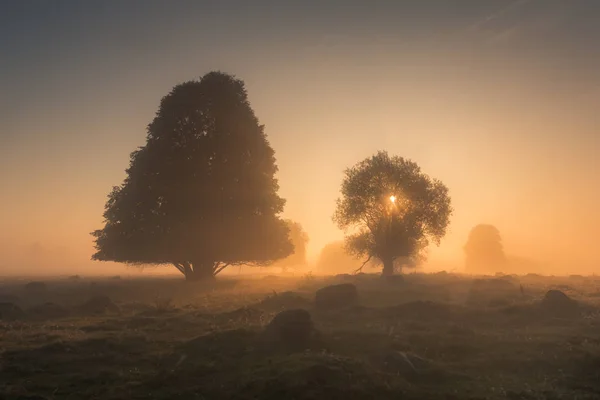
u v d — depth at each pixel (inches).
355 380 452.8
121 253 1771.7
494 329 751.7
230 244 1772.9
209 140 1817.2
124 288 1524.4
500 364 546.9
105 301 1002.1
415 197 1877.5
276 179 1950.1
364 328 730.8
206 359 548.7
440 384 478.3
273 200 1872.5
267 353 568.7
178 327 754.8
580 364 534.3
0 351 588.1
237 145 1839.3
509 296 1124.5
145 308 1010.7
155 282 1801.2
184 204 1717.5
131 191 1756.9
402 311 896.3
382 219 1920.5
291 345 593.0
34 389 456.4
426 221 1892.2
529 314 863.7
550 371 521.3
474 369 532.1
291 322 617.6
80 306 984.9
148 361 553.3
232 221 1761.8
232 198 1770.4
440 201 1908.2
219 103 1867.6
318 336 627.5
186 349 593.0
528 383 479.2
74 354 581.0
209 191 1745.8
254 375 472.7
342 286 1006.4
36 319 874.1
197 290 1450.5
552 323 797.9
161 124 1833.2
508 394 441.7
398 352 544.7
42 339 658.2
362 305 995.3
